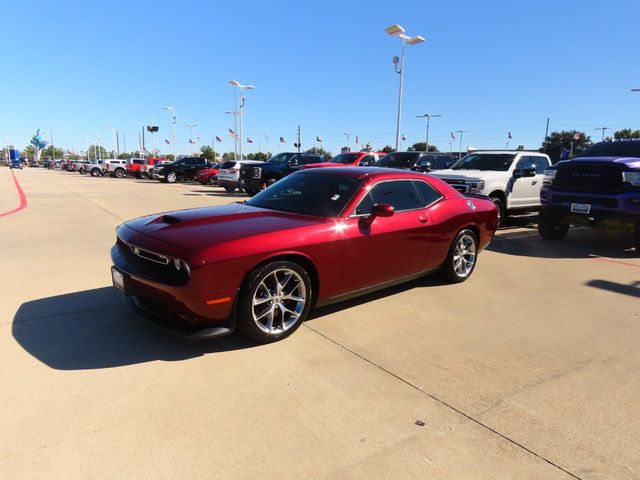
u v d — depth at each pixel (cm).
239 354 343
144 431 249
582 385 312
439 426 261
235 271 328
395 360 341
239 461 227
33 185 2352
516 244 846
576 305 483
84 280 521
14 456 226
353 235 402
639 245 757
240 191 2144
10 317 405
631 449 245
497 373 326
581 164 778
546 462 233
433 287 534
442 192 522
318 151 7662
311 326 402
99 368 316
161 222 387
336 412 272
